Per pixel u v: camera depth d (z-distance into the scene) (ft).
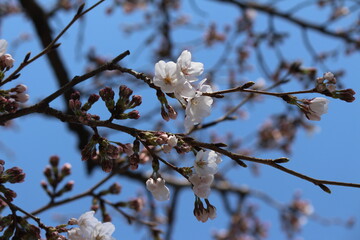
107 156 10.62
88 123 10.49
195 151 10.39
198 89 10.64
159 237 19.77
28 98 11.50
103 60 40.55
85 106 10.82
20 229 10.86
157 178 10.21
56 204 17.30
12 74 11.26
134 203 18.74
